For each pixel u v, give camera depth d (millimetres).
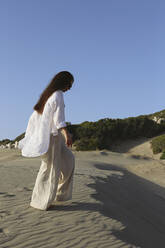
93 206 4410
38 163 12516
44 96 3779
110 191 6500
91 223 3656
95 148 28984
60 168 3834
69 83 3869
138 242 3494
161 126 36094
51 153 3729
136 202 6160
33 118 3883
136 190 8148
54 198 3857
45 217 3637
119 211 4629
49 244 2949
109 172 11266
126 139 33688
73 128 31500
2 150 29641
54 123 3611
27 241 2947
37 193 3908
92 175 8797
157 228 4613
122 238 3434
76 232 3322
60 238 3117
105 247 3066
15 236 3025
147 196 7594
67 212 3918
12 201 4219
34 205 3912
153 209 6109
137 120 34156
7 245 2799
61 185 4020
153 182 11570
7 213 3664
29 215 3650
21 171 7629
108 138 31141
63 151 3908
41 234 3148
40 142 3590
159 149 28547
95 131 30438
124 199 6078
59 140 3775
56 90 3746
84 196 4988
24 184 5652
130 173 13930
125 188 7867
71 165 3943
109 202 5078
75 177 7562
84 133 30562
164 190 9688
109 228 3621
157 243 3760
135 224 4234
